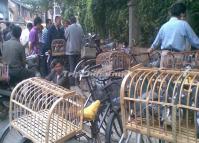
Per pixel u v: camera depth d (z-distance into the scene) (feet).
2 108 24.13
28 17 100.68
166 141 12.09
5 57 24.53
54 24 37.68
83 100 13.71
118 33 44.01
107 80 17.16
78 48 35.17
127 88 12.74
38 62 35.96
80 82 18.60
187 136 11.23
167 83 11.95
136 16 36.24
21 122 13.75
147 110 11.88
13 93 14.35
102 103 16.42
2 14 60.75
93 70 18.85
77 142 15.90
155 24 36.60
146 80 12.57
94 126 15.28
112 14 44.52
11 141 15.53
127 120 12.73
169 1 33.60
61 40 36.73
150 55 23.09
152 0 36.24
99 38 43.29
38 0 81.61
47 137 12.11
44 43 36.35
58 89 13.91
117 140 16.52
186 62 19.12
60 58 36.60
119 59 21.53
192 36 19.53
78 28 35.22
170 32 19.53
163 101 11.85
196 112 10.95
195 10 29.50
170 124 11.65
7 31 39.75
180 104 11.14
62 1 69.36
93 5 45.60
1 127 22.27
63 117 12.88
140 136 13.91
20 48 24.77
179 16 19.90
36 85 14.39
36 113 13.17
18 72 24.13
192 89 11.34
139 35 36.99
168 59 19.12
